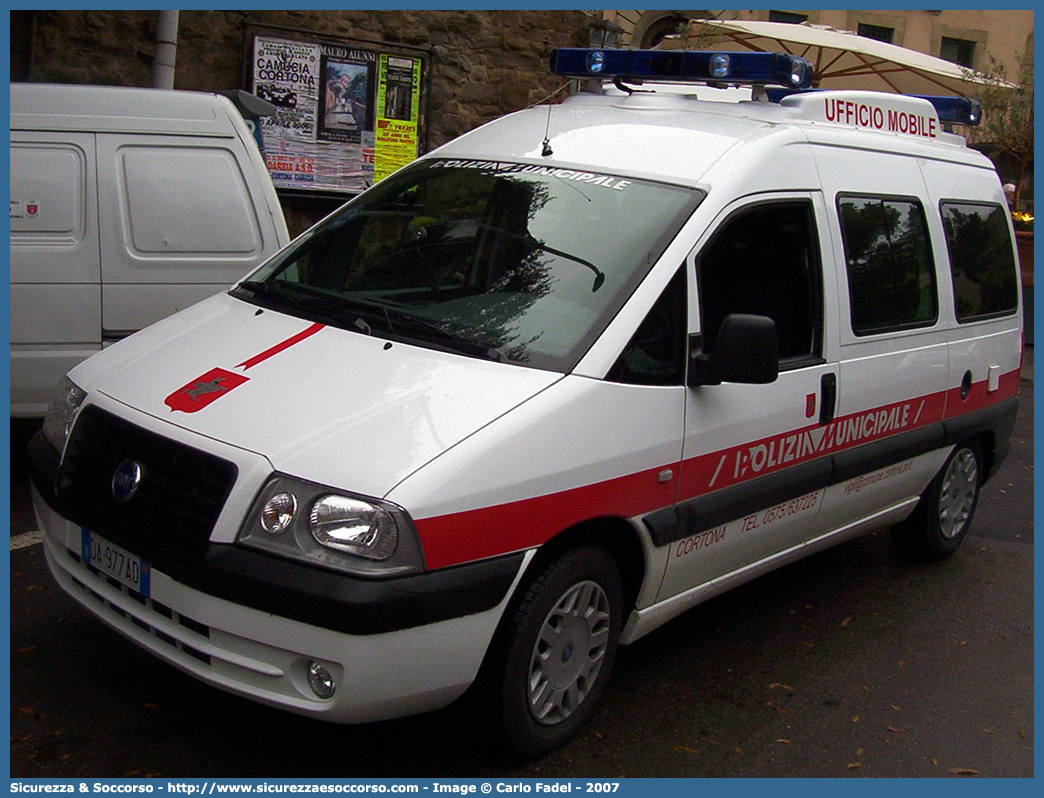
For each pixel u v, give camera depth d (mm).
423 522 3062
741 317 3758
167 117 5656
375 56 10453
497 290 3916
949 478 5953
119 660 4035
